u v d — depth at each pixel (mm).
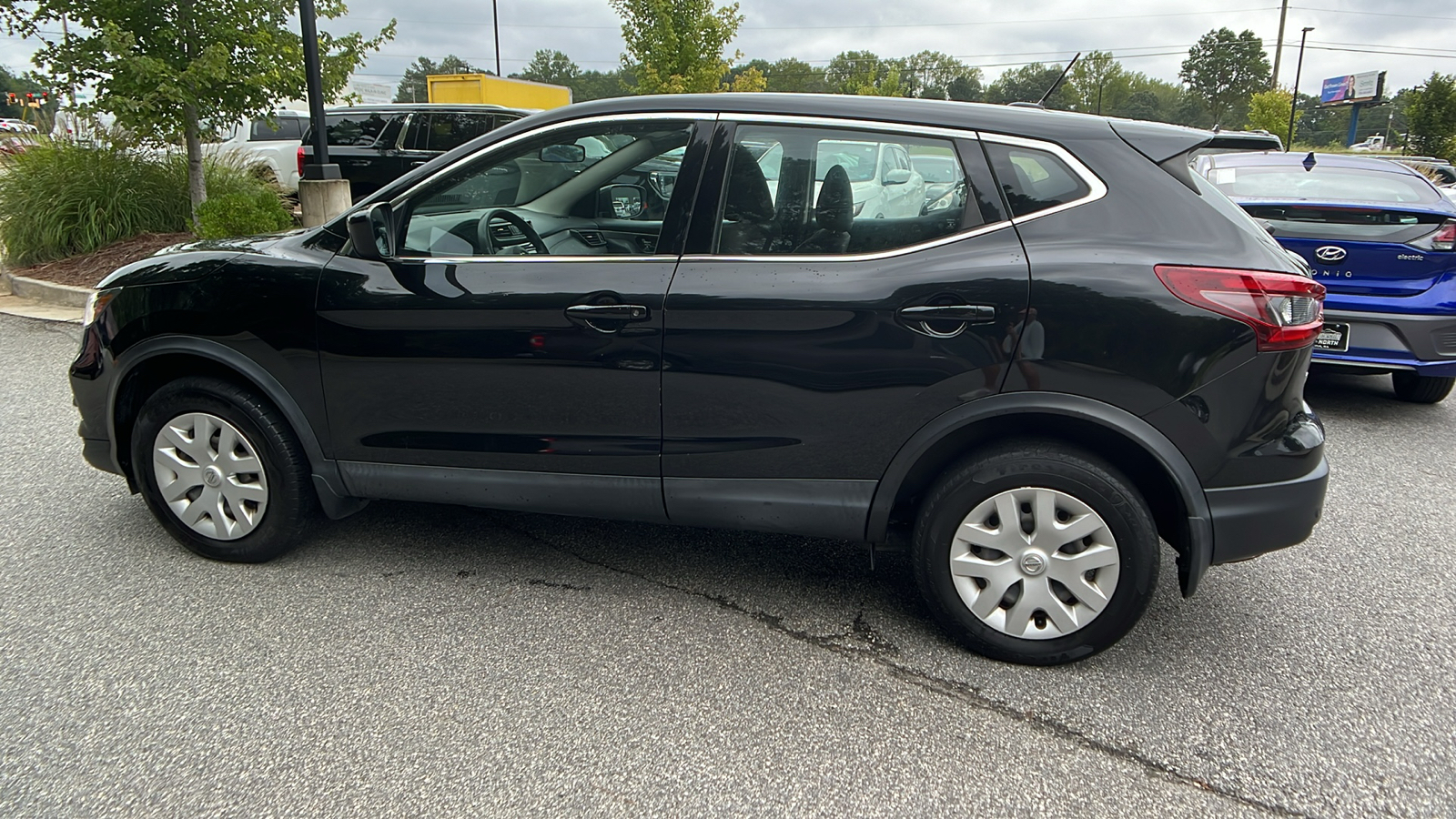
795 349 2842
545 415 3105
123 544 3738
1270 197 5996
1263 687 2877
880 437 2869
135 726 2572
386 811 2266
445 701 2723
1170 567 3762
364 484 3361
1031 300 2674
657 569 3633
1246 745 2584
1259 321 2613
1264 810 2324
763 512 3047
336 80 10711
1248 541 2773
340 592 3383
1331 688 2877
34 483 4395
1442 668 3002
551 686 2812
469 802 2303
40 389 6035
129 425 3650
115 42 8633
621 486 3133
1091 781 2424
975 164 2795
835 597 3430
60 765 2404
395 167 13297
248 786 2342
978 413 2775
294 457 3402
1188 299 2613
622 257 2996
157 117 9086
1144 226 2697
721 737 2580
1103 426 2721
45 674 2811
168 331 3367
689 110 3027
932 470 3033
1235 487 2738
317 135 10031
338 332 3197
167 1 9117
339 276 3205
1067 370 2689
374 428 3281
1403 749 2578
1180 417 2674
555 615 3246
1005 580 2898
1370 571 3729
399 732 2574
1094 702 2783
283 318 3240
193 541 3561
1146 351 2639
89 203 9570
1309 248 5645
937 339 2748
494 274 3066
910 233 2807
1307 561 3826
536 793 2340
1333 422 5863
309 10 9602
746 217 2922
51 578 3439
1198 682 2904
